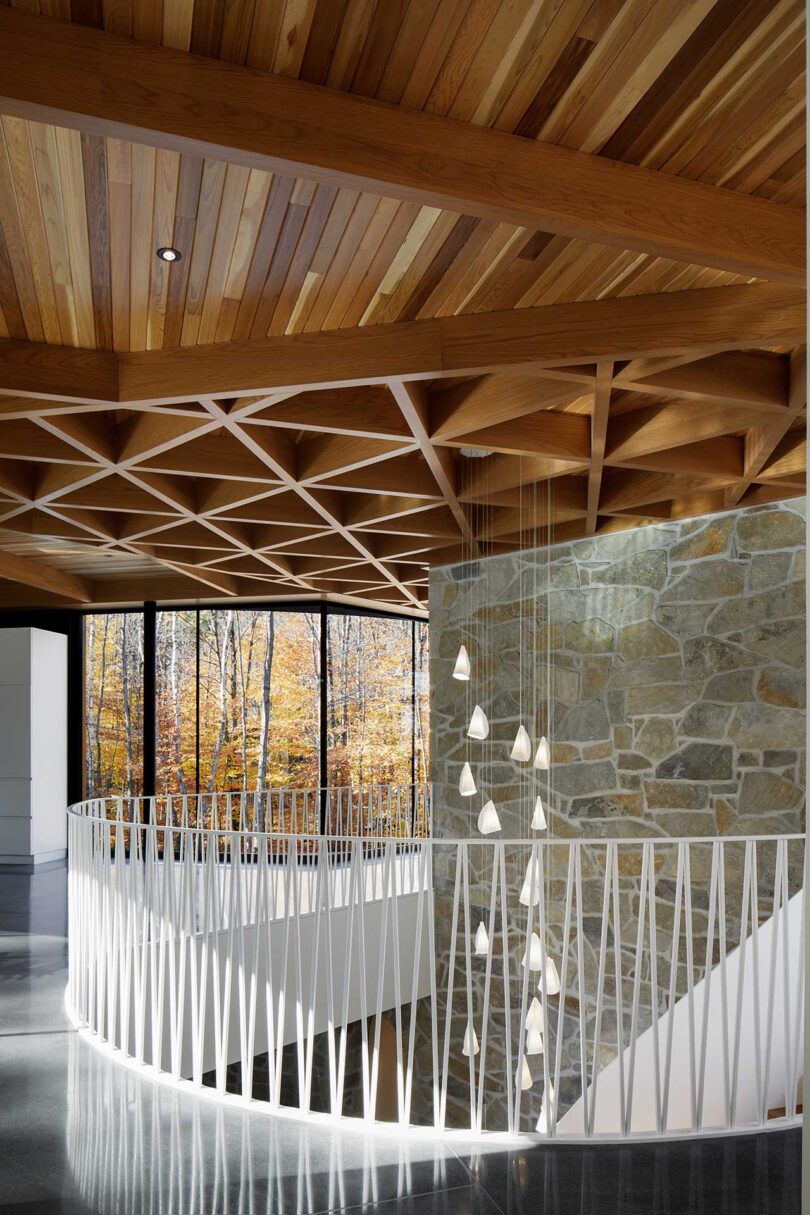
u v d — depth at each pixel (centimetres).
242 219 315
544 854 518
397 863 1023
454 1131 440
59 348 426
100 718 1322
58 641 1284
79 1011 604
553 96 260
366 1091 461
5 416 471
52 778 1249
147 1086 498
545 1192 381
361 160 259
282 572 966
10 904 970
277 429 561
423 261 343
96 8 232
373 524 742
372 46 242
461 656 538
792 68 247
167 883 536
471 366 388
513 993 795
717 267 310
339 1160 411
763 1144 420
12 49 232
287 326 405
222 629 1306
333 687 1272
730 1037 586
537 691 804
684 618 716
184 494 689
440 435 498
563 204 280
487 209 274
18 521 777
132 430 551
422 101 263
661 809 714
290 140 253
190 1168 405
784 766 654
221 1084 489
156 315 395
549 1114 455
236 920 506
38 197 302
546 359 379
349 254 339
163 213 312
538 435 531
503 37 237
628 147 283
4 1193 384
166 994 640
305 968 763
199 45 244
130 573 1129
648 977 705
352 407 489
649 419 527
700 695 702
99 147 275
